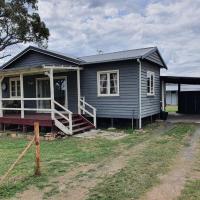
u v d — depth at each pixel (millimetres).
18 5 24375
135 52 15133
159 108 17891
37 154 6512
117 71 14156
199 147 9242
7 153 9031
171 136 11492
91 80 15047
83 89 15391
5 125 14852
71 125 12328
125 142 10438
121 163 7402
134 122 14383
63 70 14719
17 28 24922
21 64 17453
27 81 17641
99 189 5508
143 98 14250
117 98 14227
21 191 5535
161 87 18438
